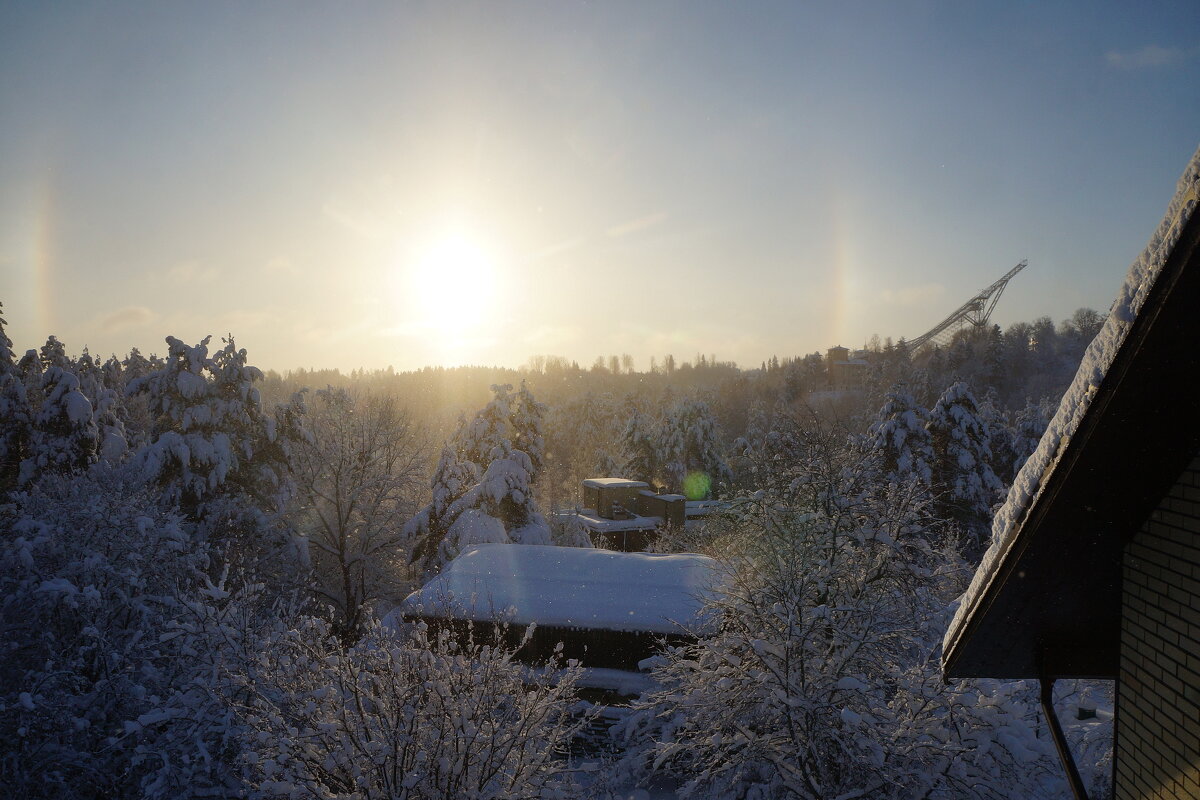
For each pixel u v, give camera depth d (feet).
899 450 118.83
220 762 36.70
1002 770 36.19
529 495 106.32
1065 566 13.53
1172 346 9.27
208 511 86.17
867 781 37.96
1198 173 8.21
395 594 103.04
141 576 52.54
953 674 16.75
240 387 93.91
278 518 93.76
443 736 28.32
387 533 100.48
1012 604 14.43
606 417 320.91
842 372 423.23
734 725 40.98
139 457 83.46
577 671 33.27
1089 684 41.68
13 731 40.96
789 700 36.45
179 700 36.29
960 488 112.16
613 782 46.47
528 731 30.35
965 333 379.55
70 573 48.65
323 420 97.96
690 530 136.05
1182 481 11.67
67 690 44.75
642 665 53.36
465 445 129.90
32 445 103.55
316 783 27.66
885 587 42.70
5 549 50.47
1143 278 9.29
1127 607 13.38
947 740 36.58
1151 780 12.86
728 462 205.46
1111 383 10.07
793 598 39.42
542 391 525.34
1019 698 39.27
